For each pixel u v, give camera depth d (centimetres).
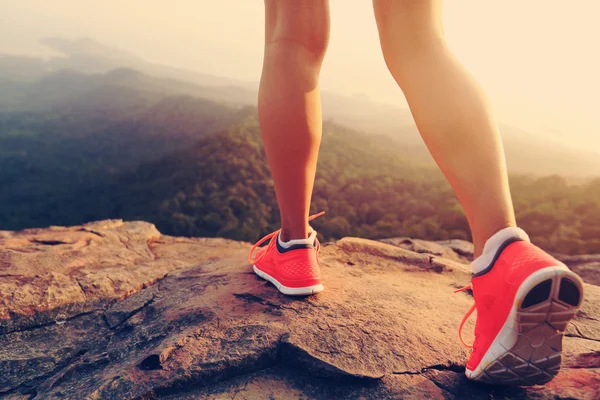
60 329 130
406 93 80
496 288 69
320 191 8375
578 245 4378
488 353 72
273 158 101
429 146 76
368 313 109
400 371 88
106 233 232
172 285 150
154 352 96
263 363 94
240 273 144
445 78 74
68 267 171
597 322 116
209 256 226
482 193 71
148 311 130
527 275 62
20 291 141
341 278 139
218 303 118
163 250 233
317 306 112
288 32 94
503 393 80
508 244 70
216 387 89
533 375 72
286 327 101
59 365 111
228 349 95
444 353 94
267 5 102
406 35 79
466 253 285
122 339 114
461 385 83
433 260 169
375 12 83
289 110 95
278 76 96
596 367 89
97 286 154
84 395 87
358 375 86
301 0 92
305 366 91
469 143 71
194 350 96
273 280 125
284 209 111
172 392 87
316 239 124
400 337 98
